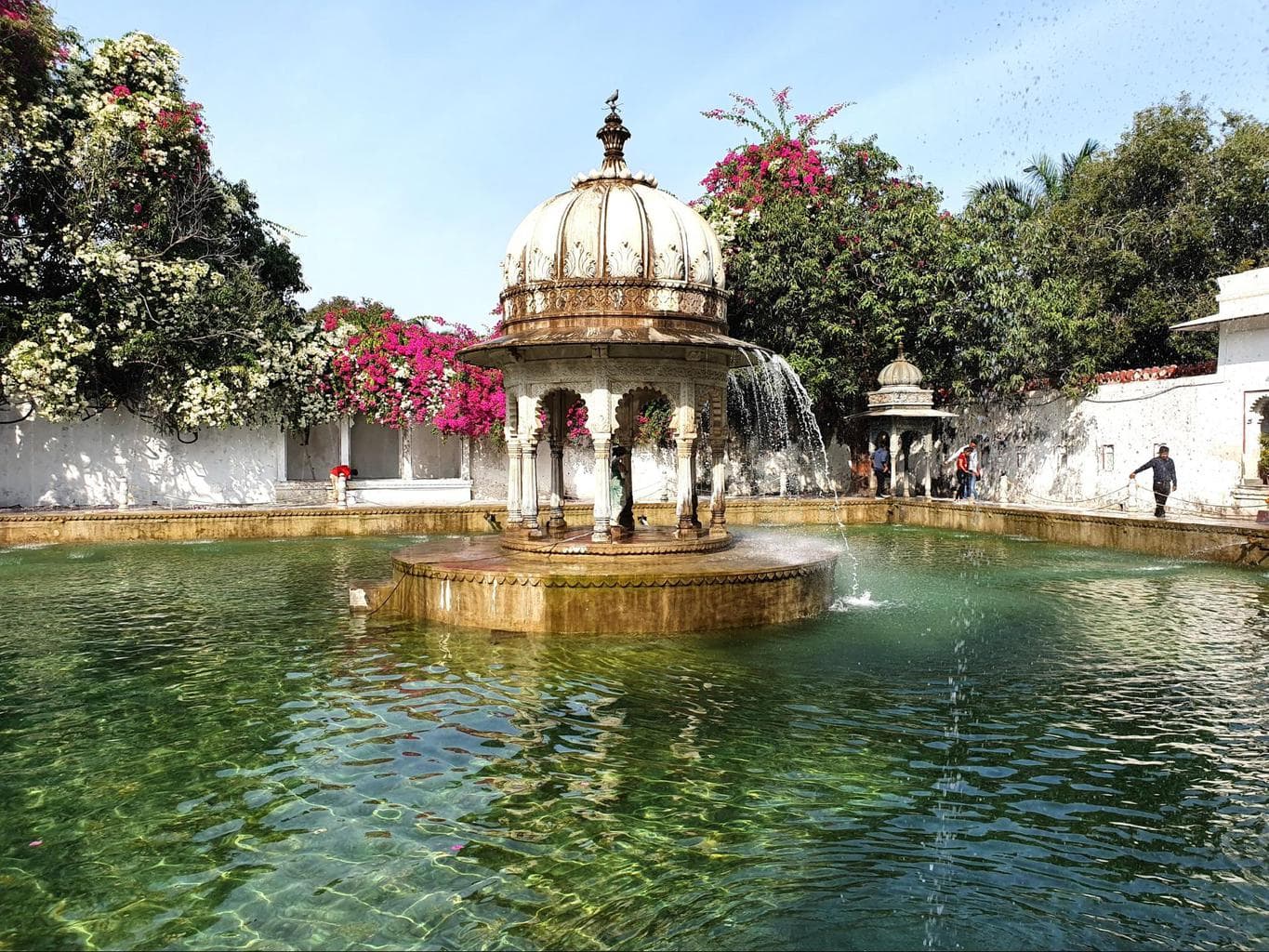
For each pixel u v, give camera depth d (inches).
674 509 706.8
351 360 777.6
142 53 732.0
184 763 205.0
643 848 162.7
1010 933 134.3
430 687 261.3
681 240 371.9
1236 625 338.0
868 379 811.4
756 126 833.5
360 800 183.8
